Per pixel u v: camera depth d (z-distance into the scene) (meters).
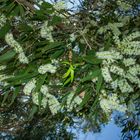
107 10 3.08
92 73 1.86
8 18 2.12
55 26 2.19
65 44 2.06
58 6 2.08
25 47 2.08
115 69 1.88
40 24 2.10
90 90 2.00
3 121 6.46
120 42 1.97
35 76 1.92
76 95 2.04
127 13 3.11
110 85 2.10
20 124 6.56
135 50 1.95
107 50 1.96
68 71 1.94
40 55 1.95
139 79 2.02
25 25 2.04
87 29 2.52
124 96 2.39
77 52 2.24
